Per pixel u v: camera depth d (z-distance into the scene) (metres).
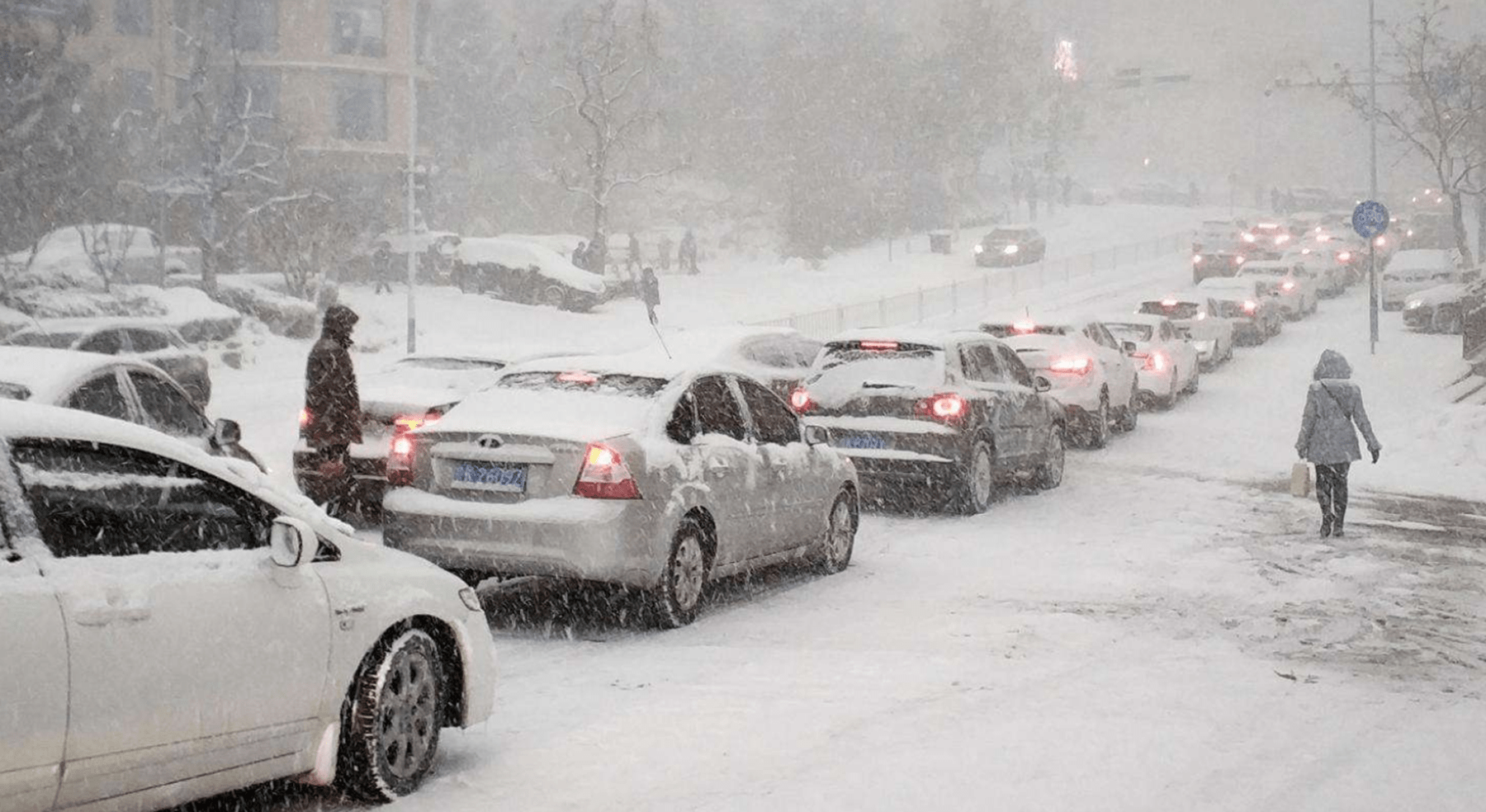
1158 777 6.05
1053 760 6.25
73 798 4.34
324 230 35.97
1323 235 54.22
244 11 52.97
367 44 54.50
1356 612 10.05
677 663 8.16
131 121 47.91
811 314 37.47
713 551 9.46
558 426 8.75
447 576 6.06
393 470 9.01
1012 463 15.59
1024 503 15.69
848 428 14.08
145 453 4.88
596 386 9.33
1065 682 7.78
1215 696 7.52
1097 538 13.30
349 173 53.44
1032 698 7.40
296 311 31.70
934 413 13.93
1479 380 27.50
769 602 10.17
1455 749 6.62
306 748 5.24
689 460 9.14
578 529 8.43
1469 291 35.53
